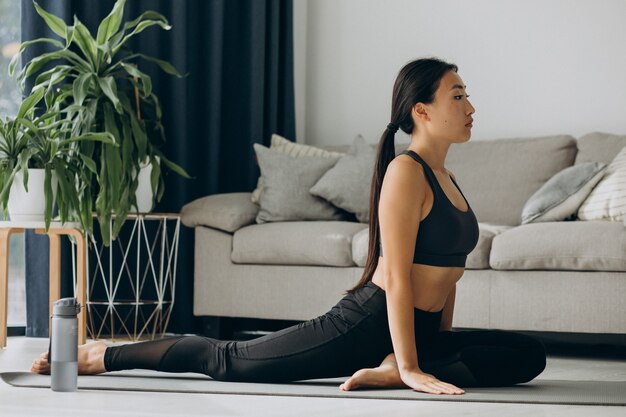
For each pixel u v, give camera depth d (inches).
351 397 103.4
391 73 225.1
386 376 107.8
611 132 202.4
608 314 153.5
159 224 195.8
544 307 158.1
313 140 233.3
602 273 154.1
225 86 220.8
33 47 192.7
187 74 202.5
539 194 171.2
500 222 190.2
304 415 92.7
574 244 154.2
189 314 209.9
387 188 107.0
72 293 198.7
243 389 108.7
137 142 182.7
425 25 221.1
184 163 209.6
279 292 181.3
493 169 194.9
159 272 208.4
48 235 190.2
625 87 201.3
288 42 226.1
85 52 183.8
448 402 100.4
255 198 195.3
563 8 206.8
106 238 178.2
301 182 192.7
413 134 112.0
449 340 111.7
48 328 192.4
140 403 100.3
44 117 174.6
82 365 118.0
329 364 109.9
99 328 204.2
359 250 172.1
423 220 107.7
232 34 221.0
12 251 201.3
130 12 205.5
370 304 109.7
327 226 178.4
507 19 212.2
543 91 208.7
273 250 180.2
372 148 198.5
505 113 212.2
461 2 217.0
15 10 202.2
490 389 109.8
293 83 227.6
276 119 224.1
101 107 186.1
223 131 220.5
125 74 191.5
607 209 163.0
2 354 158.1
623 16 201.8
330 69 232.1
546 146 192.9
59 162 173.8
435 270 107.9
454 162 199.6
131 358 116.3
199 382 114.5
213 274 189.0
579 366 148.6
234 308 186.2
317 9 233.1
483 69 214.5
